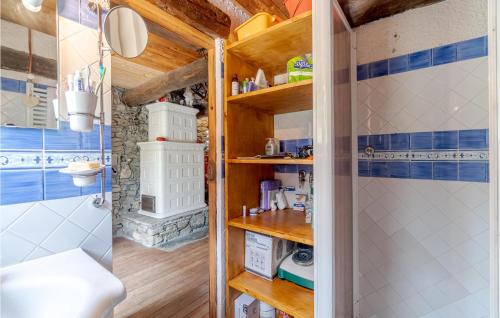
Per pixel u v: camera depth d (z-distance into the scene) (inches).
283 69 59.4
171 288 82.3
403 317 48.1
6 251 28.0
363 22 50.8
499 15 21.2
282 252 53.7
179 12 45.4
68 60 33.1
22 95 29.3
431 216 44.9
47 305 25.0
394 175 48.6
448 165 43.2
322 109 31.7
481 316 40.7
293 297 44.9
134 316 67.6
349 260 47.9
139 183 154.5
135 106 153.2
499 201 21.9
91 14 35.4
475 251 41.1
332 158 32.4
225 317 53.4
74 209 33.5
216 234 54.9
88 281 25.2
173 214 140.2
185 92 156.8
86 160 34.9
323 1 31.6
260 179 60.2
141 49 38.5
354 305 52.2
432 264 45.0
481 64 40.1
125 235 138.9
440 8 43.5
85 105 30.3
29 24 29.9
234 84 50.8
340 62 40.1
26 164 29.5
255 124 58.5
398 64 47.9
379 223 50.4
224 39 54.0
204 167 163.9
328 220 31.8
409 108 46.9
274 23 46.6
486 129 39.9
